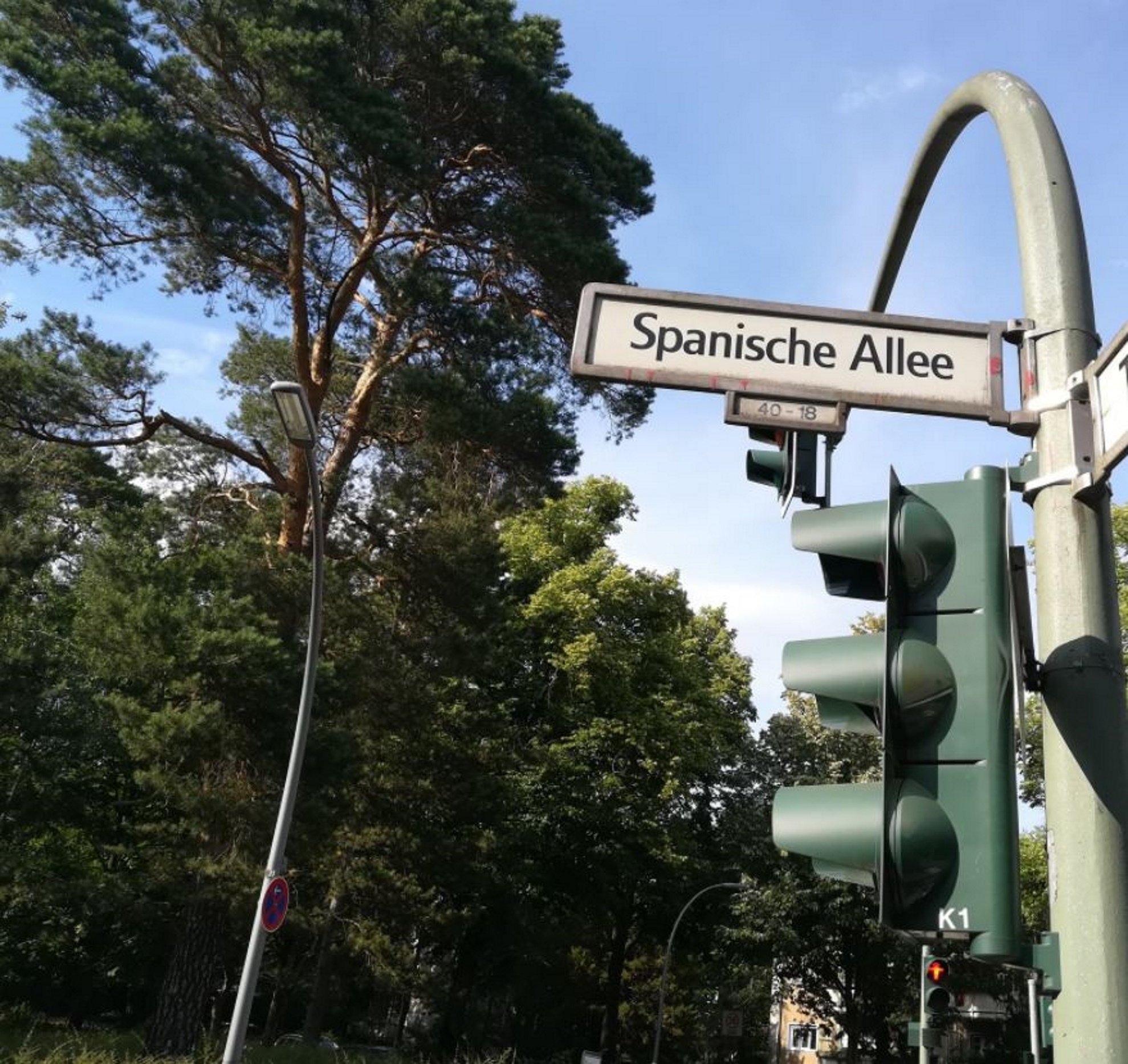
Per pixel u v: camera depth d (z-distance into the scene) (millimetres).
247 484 21672
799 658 2830
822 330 3289
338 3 18422
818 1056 53969
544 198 19938
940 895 2506
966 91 3514
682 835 36281
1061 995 2426
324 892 27781
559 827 32875
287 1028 43219
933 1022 12711
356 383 23406
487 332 19000
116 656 18562
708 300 3361
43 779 26766
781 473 3551
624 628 35781
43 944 32688
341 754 18953
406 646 22969
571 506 36312
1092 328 3016
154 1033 18953
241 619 18625
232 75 19625
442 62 18578
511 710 33906
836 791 2646
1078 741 2590
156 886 20203
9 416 19141
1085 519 2783
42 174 18875
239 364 23578
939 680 2631
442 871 26828
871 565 2941
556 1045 47656
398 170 17906
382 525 22297
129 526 20375
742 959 35969
